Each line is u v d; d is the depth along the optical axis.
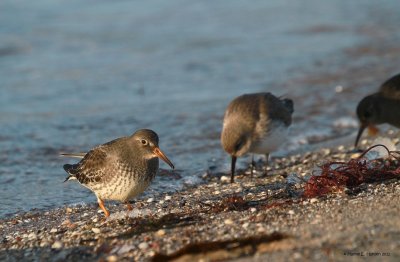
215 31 27.48
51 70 23.45
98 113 19.38
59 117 19.03
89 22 28.56
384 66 22.66
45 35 26.94
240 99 14.35
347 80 21.48
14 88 21.72
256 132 13.91
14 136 17.50
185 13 29.94
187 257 8.71
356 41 25.56
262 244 8.72
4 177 14.75
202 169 14.80
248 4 31.33
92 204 12.93
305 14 29.50
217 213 10.59
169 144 16.77
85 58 24.73
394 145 14.83
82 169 11.77
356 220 9.13
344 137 16.97
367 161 12.70
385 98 15.79
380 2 30.78
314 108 19.25
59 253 9.81
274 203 10.60
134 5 30.86
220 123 18.23
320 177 11.26
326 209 9.90
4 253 10.15
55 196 13.55
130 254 9.21
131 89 21.52
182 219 10.49
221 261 8.40
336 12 29.61
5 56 24.84
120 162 11.36
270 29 27.59
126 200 11.85
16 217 12.41
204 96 20.61
